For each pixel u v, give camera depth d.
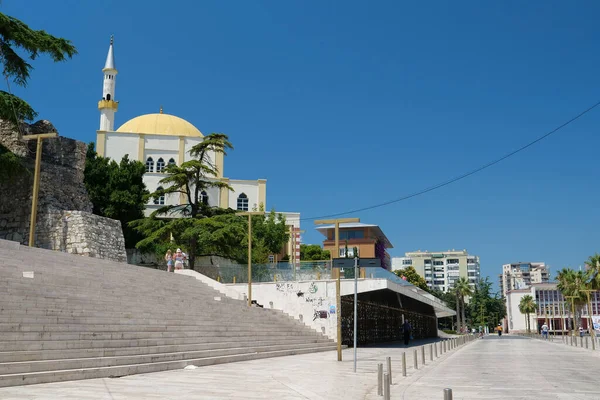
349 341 39.34
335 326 35.91
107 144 73.69
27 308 16.23
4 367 12.41
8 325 14.35
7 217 39.28
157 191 50.12
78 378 14.01
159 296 25.30
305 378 16.45
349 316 40.28
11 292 16.92
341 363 22.66
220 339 23.23
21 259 23.02
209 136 50.78
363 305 44.44
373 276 36.88
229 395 12.12
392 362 23.66
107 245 38.72
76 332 16.12
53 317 16.41
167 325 21.50
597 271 75.56
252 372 17.69
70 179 42.44
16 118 35.47
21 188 39.25
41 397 10.77
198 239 46.69
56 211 38.03
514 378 17.80
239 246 49.28
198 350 20.80
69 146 43.25
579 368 22.45
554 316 131.88
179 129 81.25
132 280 27.69
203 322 24.02
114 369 15.25
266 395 12.39
